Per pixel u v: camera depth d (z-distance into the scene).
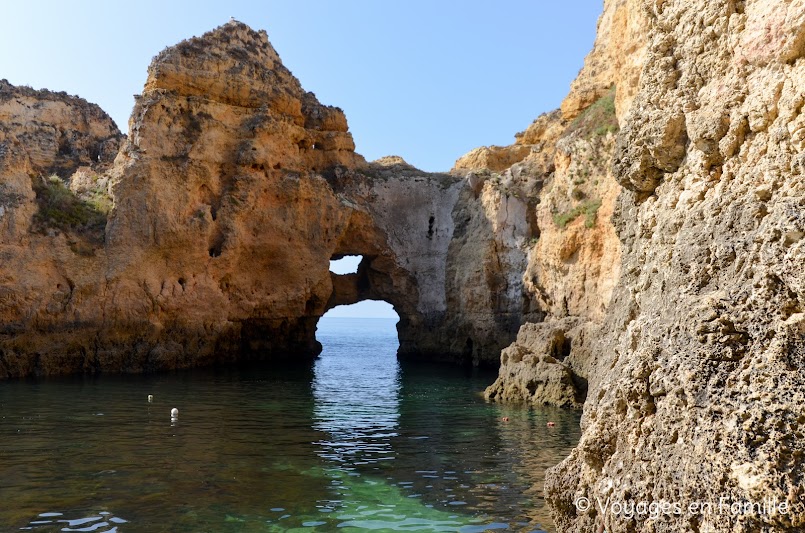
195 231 31.86
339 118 43.97
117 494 10.70
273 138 36.09
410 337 43.38
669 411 6.08
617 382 7.35
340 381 29.19
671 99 8.61
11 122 37.41
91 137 40.91
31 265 26.86
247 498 10.68
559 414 20.05
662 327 6.78
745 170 6.87
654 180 9.31
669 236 7.99
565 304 28.92
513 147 47.22
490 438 16.17
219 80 34.91
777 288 5.59
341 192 41.94
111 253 29.31
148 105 32.12
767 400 5.18
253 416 18.91
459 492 11.30
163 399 21.50
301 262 37.06
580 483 7.59
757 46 7.01
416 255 43.06
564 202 30.47
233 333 34.94
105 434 15.51
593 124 31.31
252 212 35.00
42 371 26.70
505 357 24.25
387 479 12.09
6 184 27.16
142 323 29.92
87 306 28.25
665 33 9.08
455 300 40.59
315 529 9.27
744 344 5.71
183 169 32.19
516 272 35.50
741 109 7.14
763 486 4.89
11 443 14.30
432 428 17.55
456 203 43.09
